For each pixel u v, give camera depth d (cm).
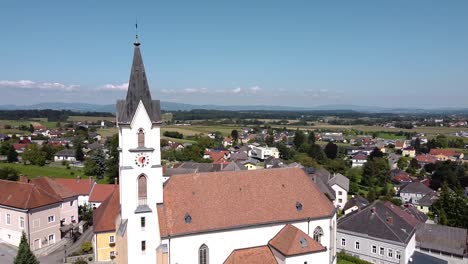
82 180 11638
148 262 5438
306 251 5628
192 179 5950
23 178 9344
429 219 12119
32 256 5956
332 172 19375
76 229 9212
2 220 8388
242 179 6225
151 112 5312
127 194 5316
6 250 7850
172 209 5553
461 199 11138
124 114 5225
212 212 5706
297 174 6669
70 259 7206
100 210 7675
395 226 8094
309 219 6181
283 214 6044
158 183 5447
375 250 7938
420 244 8681
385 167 18612
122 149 5272
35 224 8188
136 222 5362
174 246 5403
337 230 8538
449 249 8344
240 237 5775
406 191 15938
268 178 6400
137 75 5247
